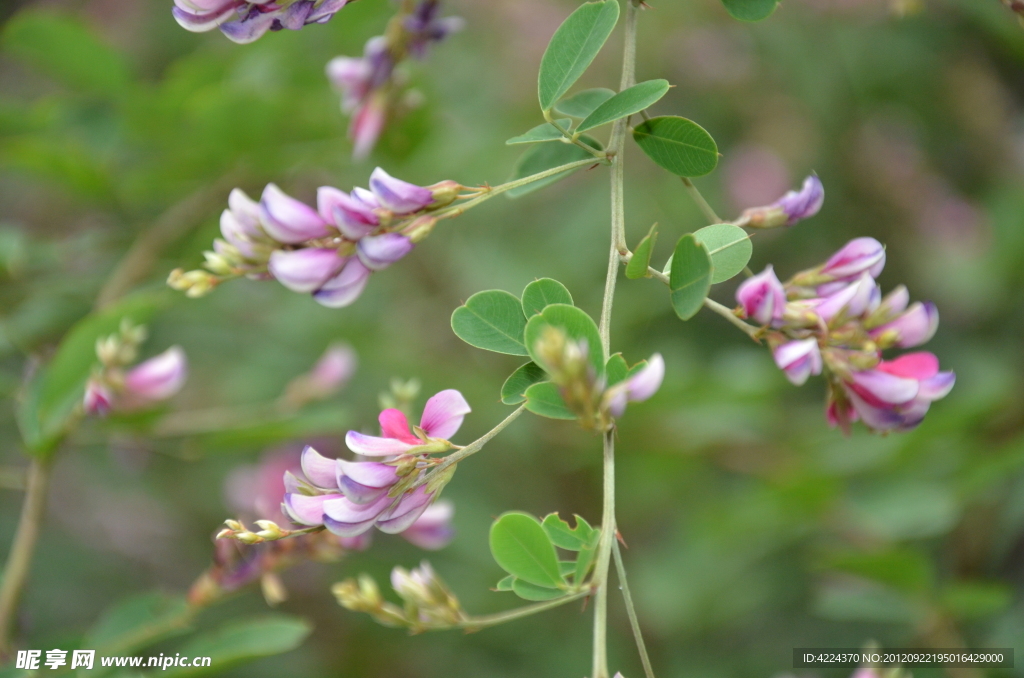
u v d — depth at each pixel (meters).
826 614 0.70
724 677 0.87
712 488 0.93
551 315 0.53
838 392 0.56
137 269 0.72
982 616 0.71
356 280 0.54
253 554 0.62
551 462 0.93
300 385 0.75
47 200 1.04
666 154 0.56
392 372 0.92
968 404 0.73
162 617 0.63
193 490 1.07
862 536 0.75
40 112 0.71
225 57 0.71
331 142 0.70
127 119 0.70
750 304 0.55
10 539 1.04
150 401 0.67
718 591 0.88
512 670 0.92
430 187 0.54
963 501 0.74
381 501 0.53
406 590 0.56
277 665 0.95
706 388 0.83
